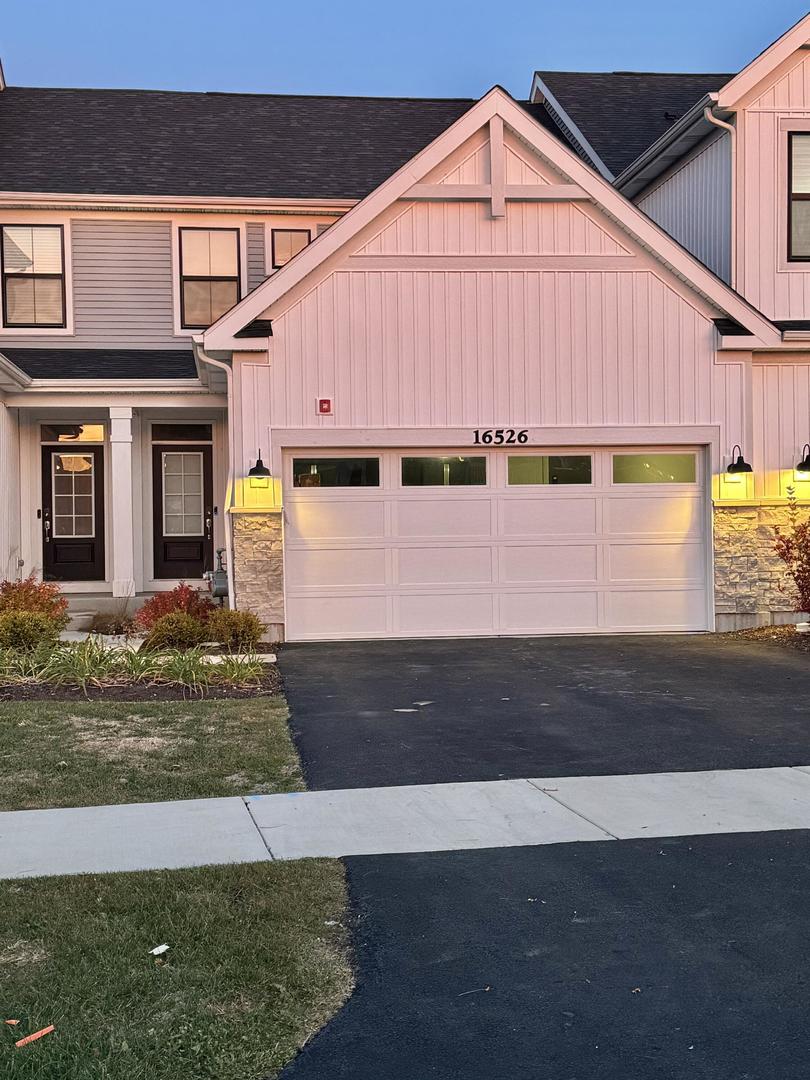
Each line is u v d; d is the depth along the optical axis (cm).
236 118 1945
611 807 643
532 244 1359
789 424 1428
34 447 1698
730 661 1162
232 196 1697
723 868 539
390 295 1343
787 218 1473
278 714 888
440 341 1352
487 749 786
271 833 594
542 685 1032
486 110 1334
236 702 938
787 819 619
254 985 410
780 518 1406
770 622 1409
